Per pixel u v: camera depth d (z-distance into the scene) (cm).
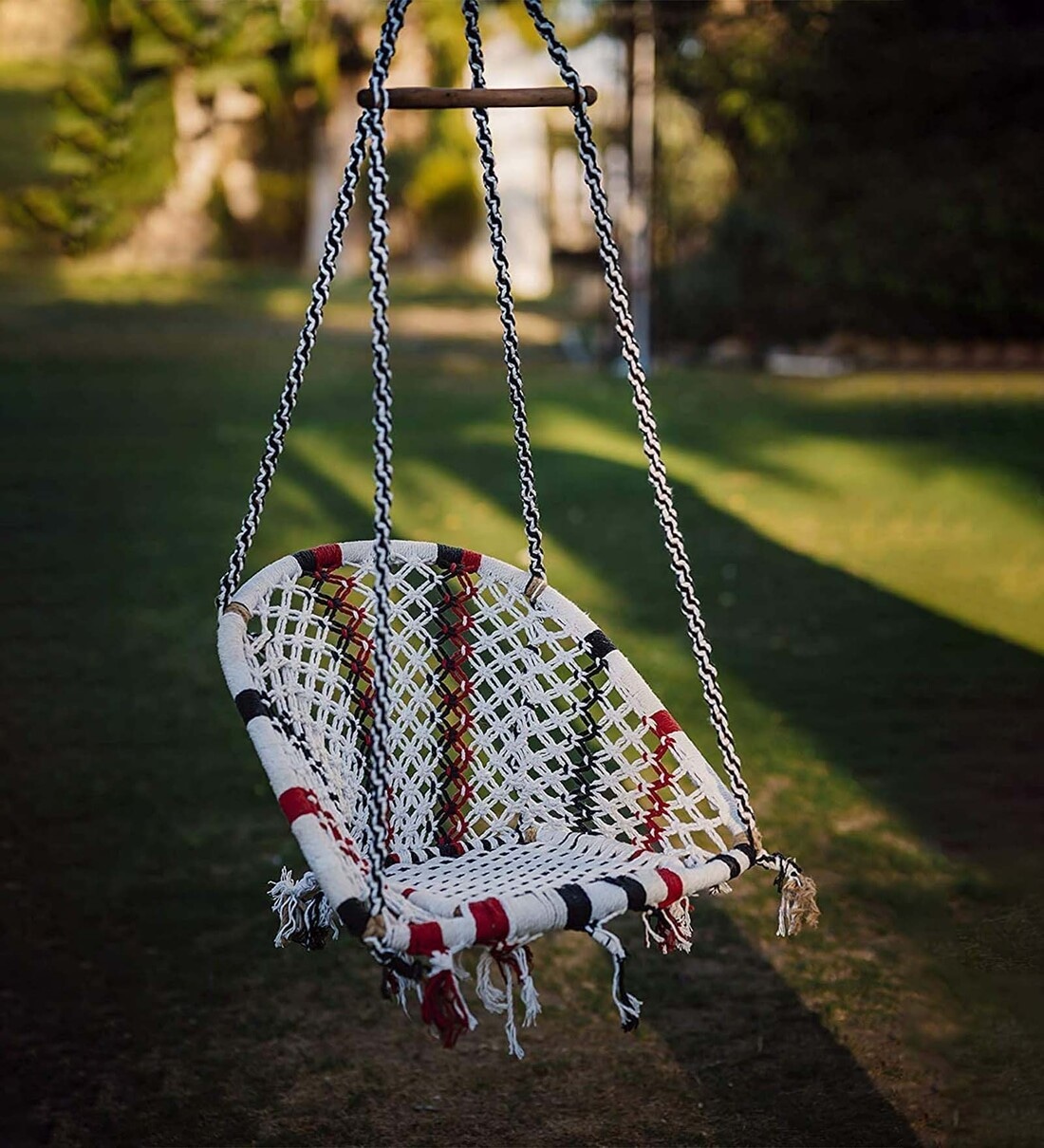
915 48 1346
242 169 2052
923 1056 308
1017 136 1346
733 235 1376
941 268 1346
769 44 1359
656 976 341
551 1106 294
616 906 230
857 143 1373
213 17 1867
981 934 353
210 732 470
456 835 287
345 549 294
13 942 344
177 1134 283
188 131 1988
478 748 293
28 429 941
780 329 1384
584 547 689
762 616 594
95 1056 305
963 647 557
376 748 226
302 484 806
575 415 1020
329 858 227
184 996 328
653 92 1209
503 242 282
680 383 1177
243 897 369
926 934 354
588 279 1816
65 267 1897
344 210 253
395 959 222
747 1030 319
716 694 256
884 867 385
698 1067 306
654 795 277
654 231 1308
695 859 263
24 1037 310
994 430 972
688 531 722
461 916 223
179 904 364
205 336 1384
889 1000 328
